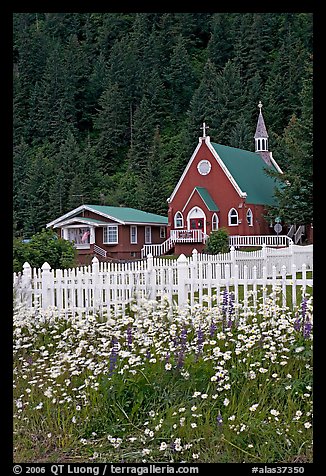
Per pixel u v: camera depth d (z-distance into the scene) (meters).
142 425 6.58
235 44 106.81
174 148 94.88
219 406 6.68
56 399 7.21
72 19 125.88
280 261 27.16
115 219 50.53
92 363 7.86
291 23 104.12
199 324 9.05
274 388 6.88
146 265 17.38
